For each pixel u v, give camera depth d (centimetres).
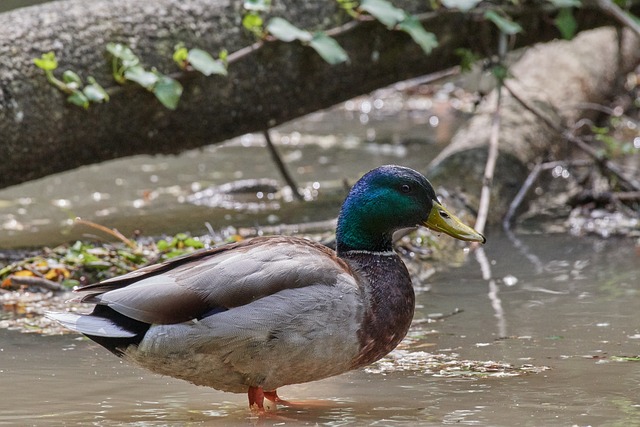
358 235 770
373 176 775
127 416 698
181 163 1745
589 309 959
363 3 1254
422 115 2294
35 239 1218
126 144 1202
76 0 1175
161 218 1342
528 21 1391
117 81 1152
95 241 1205
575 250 1200
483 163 1426
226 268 686
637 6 1459
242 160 1773
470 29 1363
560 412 691
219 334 675
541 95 1728
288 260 699
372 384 766
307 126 2155
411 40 1327
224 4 1227
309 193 1512
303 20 1259
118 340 689
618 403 709
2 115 1087
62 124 1131
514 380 766
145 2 1192
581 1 1402
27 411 705
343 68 1297
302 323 685
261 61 1238
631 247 1212
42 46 1119
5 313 955
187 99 1204
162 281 679
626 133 1906
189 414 705
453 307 973
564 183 1554
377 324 717
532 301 991
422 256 1141
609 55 1970
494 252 1195
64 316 680
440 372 791
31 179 1165
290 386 766
